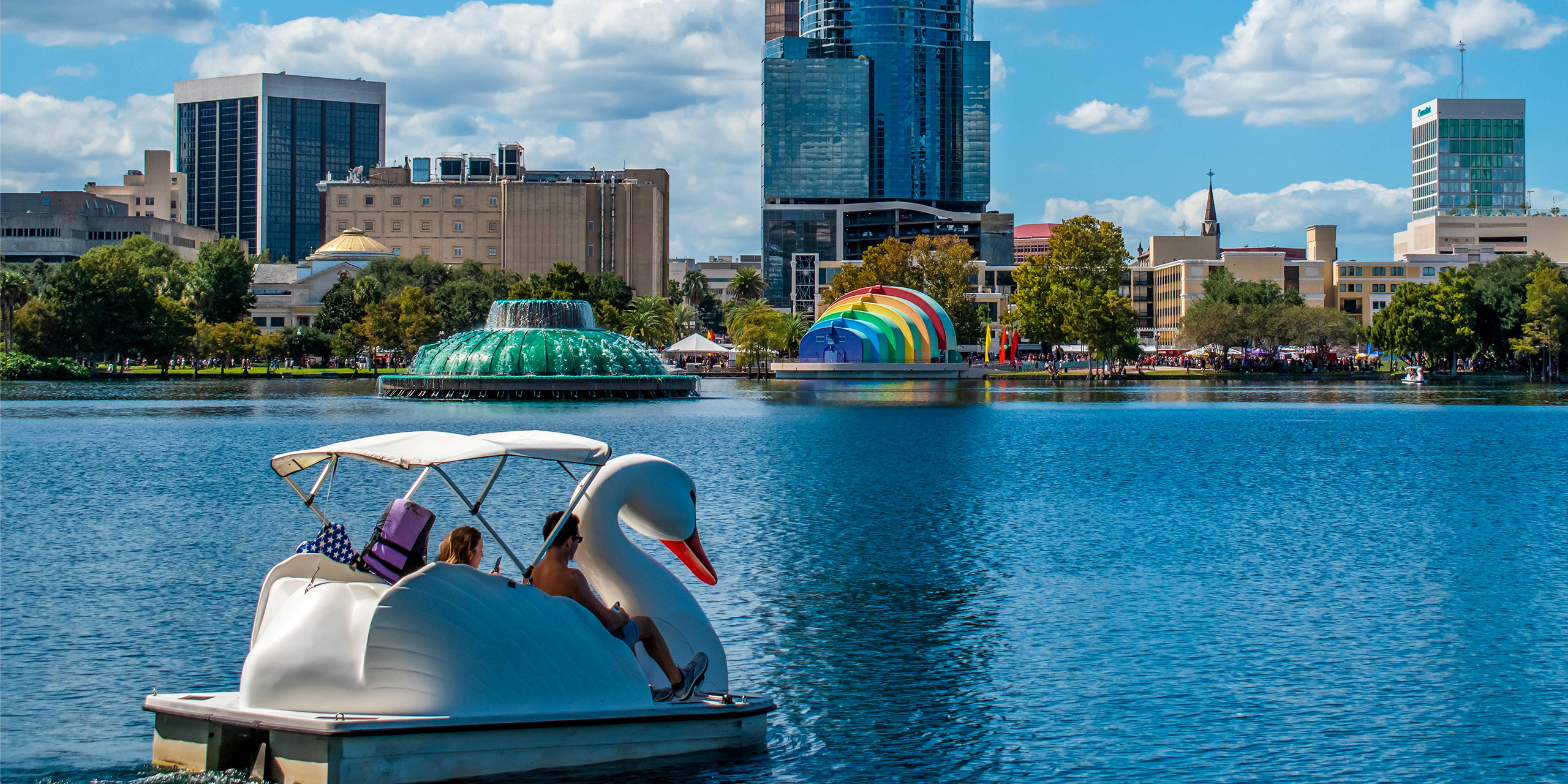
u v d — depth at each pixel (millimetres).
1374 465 46281
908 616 20375
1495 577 23672
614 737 13516
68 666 17203
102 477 40531
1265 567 24703
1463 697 16156
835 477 41438
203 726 13016
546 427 67188
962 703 15969
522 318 117250
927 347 160750
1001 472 43156
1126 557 25719
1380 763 13930
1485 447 54594
